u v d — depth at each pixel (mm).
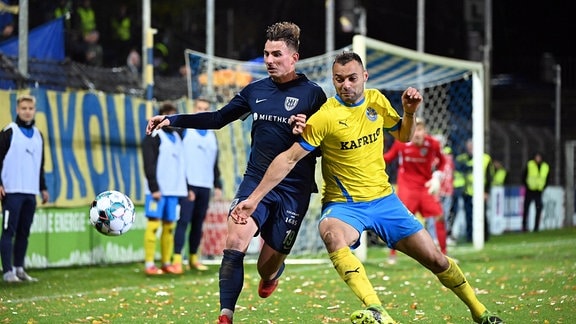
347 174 12500
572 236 42125
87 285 20500
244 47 45031
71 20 36531
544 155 50812
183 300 17719
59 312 15992
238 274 12484
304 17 48469
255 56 44938
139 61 38125
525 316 15086
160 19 43969
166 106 22750
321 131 12156
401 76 31047
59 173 24531
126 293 18906
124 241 26562
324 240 12328
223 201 29156
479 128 31766
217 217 28891
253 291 19219
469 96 39500
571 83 64000
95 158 25766
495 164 46094
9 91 23344
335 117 12211
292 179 12953
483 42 42469
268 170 11969
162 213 23078
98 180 25766
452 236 37156
